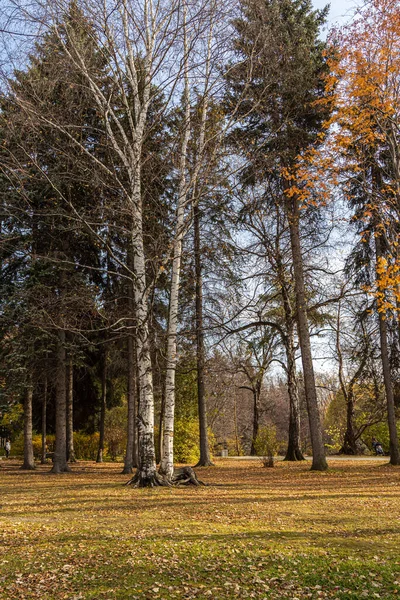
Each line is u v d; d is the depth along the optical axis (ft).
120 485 49.37
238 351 76.74
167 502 37.52
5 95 39.91
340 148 45.98
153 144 50.96
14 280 68.44
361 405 121.49
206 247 63.21
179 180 49.96
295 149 59.36
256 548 23.40
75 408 98.48
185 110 47.78
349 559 21.50
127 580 19.19
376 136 45.11
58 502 38.65
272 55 48.65
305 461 81.56
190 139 50.29
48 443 112.98
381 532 26.71
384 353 71.51
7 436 104.68
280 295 82.53
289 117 58.85
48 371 71.61
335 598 17.61
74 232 59.62
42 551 23.06
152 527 28.07
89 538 25.44
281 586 18.72
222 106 51.26
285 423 166.61
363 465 71.26
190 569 20.48
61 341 65.98
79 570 20.29
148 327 48.65
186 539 25.09
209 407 119.85
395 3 41.09
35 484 54.08
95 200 50.03
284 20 63.82
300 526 28.45
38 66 42.09
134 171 46.68
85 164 46.39
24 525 28.99
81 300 50.75
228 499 39.09
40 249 67.72
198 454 96.58
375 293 44.62
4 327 64.69
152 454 47.39
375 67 42.01
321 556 22.09
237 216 66.85
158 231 51.67
